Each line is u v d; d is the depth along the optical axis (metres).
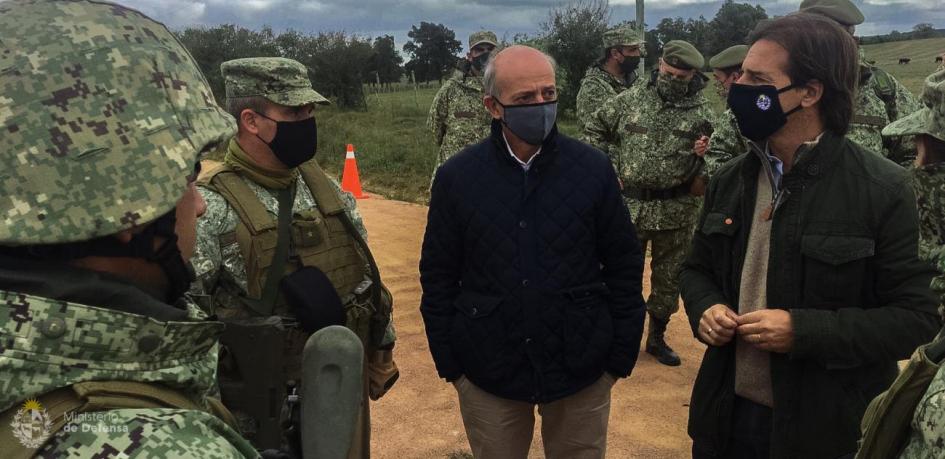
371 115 20.94
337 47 22.75
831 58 1.65
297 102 1.84
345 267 2.06
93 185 0.77
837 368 1.67
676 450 3.20
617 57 5.02
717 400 1.92
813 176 1.70
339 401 1.13
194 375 0.86
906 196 1.65
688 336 4.60
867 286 1.72
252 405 1.73
